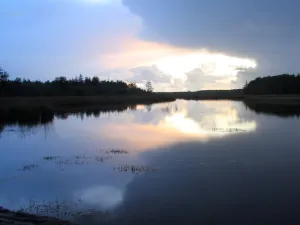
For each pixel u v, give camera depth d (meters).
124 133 28.69
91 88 116.50
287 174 14.03
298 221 9.26
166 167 15.46
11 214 8.48
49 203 10.80
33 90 85.31
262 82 163.25
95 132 29.73
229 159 17.08
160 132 29.05
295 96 124.44
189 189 12.08
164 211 9.89
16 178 13.96
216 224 9.09
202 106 82.75
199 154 18.42
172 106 83.06
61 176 14.20
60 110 57.00
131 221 9.30
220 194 11.40
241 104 90.81
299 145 21.28
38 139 25.70
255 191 11.78
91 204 10.64
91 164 16.42
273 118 42.31
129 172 14.63
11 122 38.47
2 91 72.69
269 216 9.59
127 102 100.00
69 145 22.64
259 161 16.58
